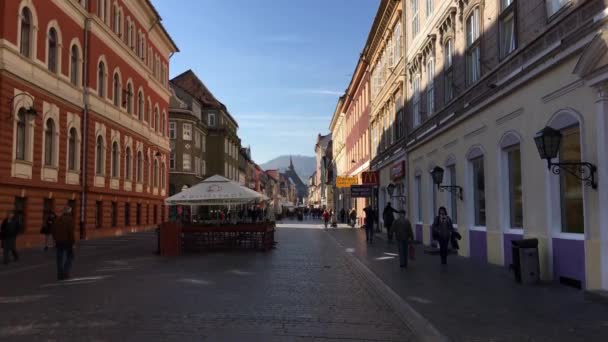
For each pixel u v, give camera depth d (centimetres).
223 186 2398
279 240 2970
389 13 3194
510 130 1414
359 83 5081
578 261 1086
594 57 958
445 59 2097
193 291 1128
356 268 1566
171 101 6009
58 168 2689
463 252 1834
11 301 1001
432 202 2325
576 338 714
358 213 5219
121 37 3675
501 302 975
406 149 2762
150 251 2245
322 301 1018
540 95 1233
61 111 2738
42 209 2523
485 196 1616
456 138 1909
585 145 1043
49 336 717
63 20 2758
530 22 1287
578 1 1048
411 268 1526
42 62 2520
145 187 4244
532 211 1284
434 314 876
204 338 713
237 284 1241
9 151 2216
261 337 725
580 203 1099
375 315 888
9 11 2219
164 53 4931
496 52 1530
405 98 2833
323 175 11100
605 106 978
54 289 1156
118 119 3569
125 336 720
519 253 1192
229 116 8050
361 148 4956
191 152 6041
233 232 2331
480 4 1659
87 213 3045
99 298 1034
